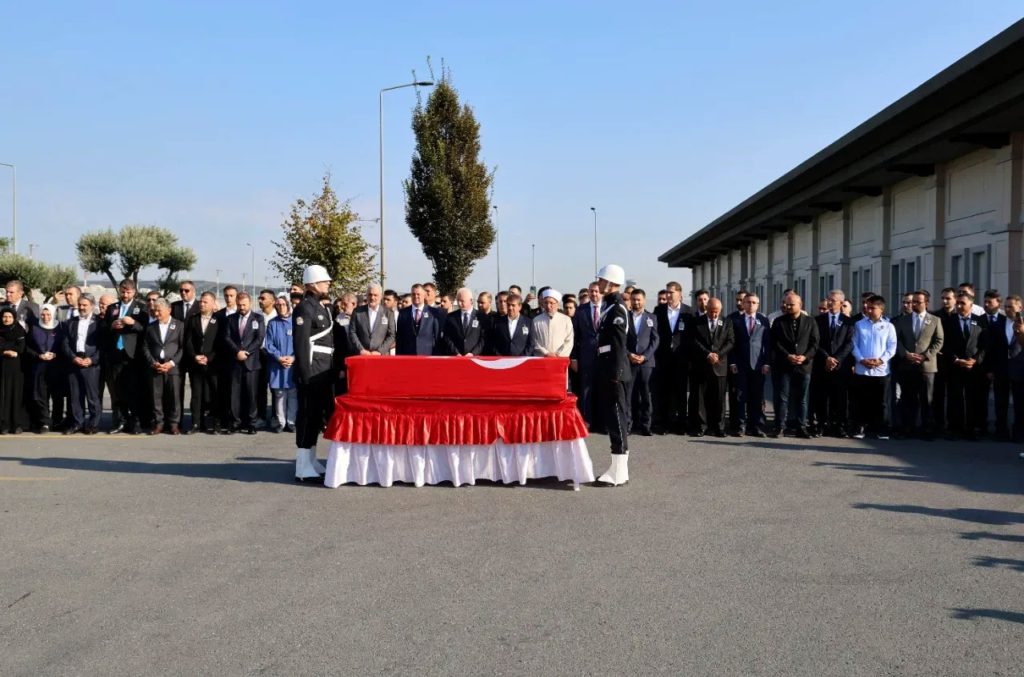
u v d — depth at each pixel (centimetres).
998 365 1269
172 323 1323
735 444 1219
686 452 1145
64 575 608
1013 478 961
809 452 1144
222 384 1352
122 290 1341
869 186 2573
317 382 952
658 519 773
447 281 3019
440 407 920
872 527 744
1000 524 754
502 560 645
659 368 1377
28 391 1358
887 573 616
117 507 814
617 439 929
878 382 1270
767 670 453
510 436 918
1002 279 1845
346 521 766
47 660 464
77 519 766
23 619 525
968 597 566
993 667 458
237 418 1334
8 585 587
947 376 1284
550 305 1138
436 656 470
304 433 948
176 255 5494
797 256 3550
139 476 968
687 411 1392
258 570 620
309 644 486
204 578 602
